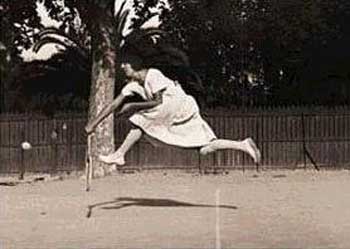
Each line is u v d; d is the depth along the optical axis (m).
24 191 22.81
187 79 38.34
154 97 15.91
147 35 34.25
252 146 15.97
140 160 31.30
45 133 31.84
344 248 12.24
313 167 31.92
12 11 31.77
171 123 15.99
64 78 39.59
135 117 16.06
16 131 31.75
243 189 22.83
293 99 40.00
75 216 16.67
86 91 39.38
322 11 37.75
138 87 16.20
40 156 31.77
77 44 36.94
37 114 32.53
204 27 37.47
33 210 17.88
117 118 30.58
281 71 40.16
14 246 12.80
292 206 18.08
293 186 23.73
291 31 36.97
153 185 24.61
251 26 37.72
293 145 32.03
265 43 39.00
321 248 12.25
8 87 40.25
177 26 36.41
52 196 21.11
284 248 12.28
